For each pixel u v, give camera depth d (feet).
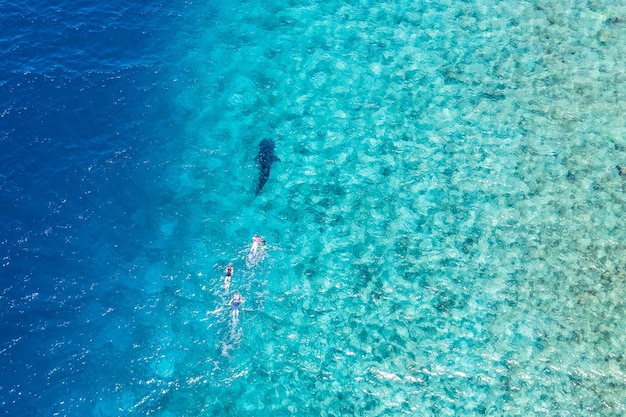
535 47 82.69
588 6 87.86
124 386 54.90
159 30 83.87
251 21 87.04
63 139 70.74
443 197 68.23
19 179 67.00
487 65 80.79
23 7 82.69
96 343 57.26
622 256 62.69
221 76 79.82
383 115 75.77
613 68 79.51
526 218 66.03
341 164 71.36
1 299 58.54
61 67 76.59
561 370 55.26
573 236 64.44
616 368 55.21
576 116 74.64
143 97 76.18
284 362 56.75
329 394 54.65
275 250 64.23
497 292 60.70
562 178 69.15
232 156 72.02
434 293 60.85
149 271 62.34
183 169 70.64
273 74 80.38
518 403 53.42
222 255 63.77
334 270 62.80
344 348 57.26
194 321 59.00
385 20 87.35
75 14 83.05
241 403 54.39
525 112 75.36
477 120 74.90
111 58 79.20
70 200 66.49
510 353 56.44
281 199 68.44
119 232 65.00
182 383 55.42
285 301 60.59
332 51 83.10
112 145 71.36
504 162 70.79
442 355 56.49
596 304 59.36
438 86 78.64
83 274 61.52
